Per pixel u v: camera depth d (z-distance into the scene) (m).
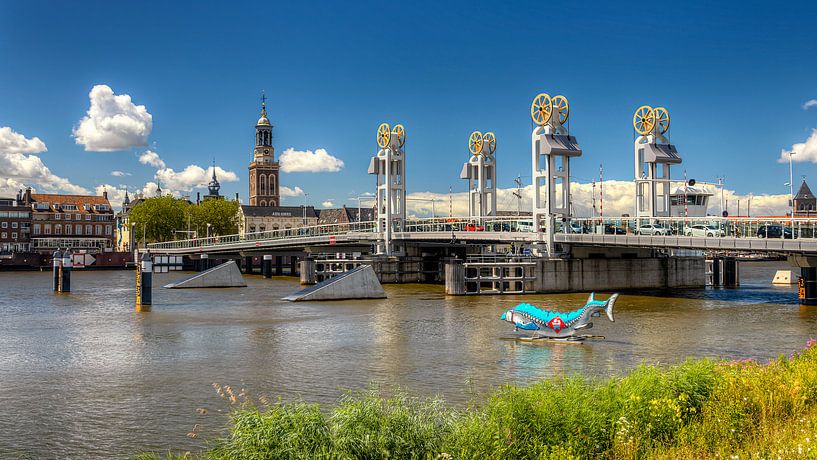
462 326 60.38
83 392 35.47
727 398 21.56
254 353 46.84
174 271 193.88
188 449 26.17
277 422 17.89
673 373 23.67
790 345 49.16
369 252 150.00
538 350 46.91
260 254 164.12
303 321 65.00
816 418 19.94
